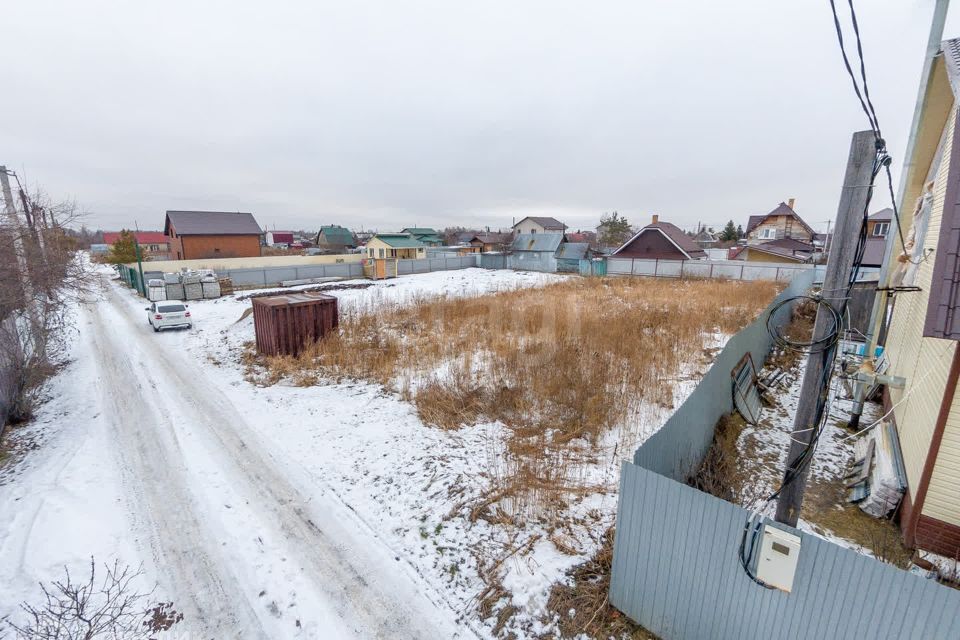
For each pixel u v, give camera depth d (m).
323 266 32.66
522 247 40.28
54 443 7.24
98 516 5.32
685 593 3.35
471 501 5.48
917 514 4.45
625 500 3.57
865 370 7.05
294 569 4.50
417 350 11.59
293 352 11.88
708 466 5.95
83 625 3.75
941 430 4.20
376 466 6.39
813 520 5.18
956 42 5.72
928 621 2.29
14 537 4.91
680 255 33.09
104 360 12.18
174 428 7.77
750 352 9.08
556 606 3.96
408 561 4.59
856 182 2.91
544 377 8.68
